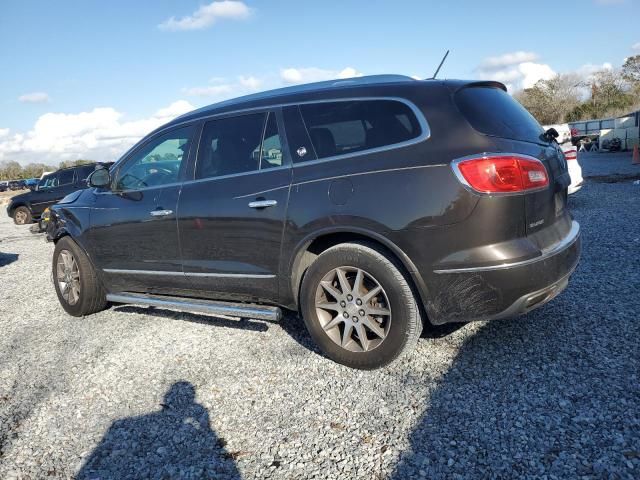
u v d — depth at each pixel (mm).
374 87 3393
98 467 2629
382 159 3152
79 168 17688
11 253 10703
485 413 2752
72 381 3652
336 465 2473
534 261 2912
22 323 5156
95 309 5137
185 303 4180
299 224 3391
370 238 3244
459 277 2932
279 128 3646
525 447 2449
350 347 3406
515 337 3607
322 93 3574
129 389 3447
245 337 4160
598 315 3857
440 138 3031
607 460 2303
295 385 3283
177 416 3055
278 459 2562
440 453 2471
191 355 3906
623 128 28266
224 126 3982
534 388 2939
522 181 2908
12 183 54781
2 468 2684
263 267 3658
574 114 55938
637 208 8523
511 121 3328
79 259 4957
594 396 2799
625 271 4902
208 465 2568
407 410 2861
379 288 3221
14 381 3742
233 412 3039
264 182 3596
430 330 3867
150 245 4312
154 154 4434
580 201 10023
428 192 2951
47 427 3057
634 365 3078
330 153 3389
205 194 3904
